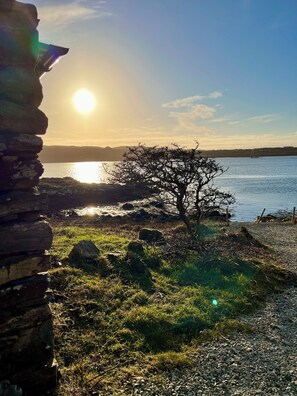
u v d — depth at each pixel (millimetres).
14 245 4531
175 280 10898
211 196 17859
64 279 9125
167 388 5891
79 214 38750
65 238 14195
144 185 15961
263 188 70062
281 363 6953
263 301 10398
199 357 6930
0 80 4367
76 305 8109
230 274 12031
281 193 61594
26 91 4551
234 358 7008
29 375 4688
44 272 4902
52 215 34938
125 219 30906
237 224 28203
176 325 7930
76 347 6676
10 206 4492
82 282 9281
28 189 4707
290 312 9750
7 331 4508
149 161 15562
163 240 15234
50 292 5004
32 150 4621
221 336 7840
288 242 20953
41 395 4816
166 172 15570
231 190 66188
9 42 4371
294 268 14695
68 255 11078
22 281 4641
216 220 30750
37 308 4746
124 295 9078
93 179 115875
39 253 4773
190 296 9742
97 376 5926
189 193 16672
